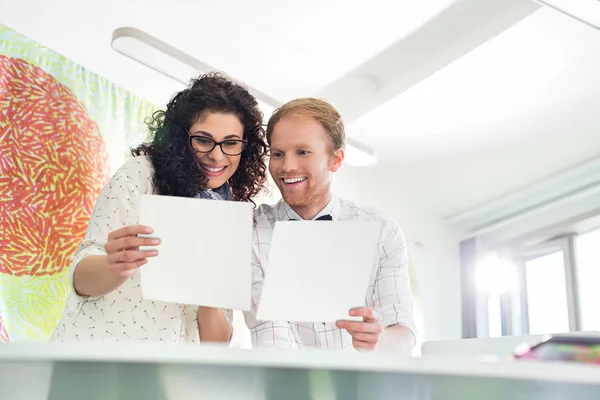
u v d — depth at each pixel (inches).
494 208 210.2
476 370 30.8
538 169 192.7
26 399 37.3
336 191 195.0
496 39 147.3
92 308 65.1
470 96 167.2
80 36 146.7
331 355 30.9
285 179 77.7
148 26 146.3
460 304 213.6
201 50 153.4
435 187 206.5
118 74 153.8
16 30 143.3
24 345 29.6
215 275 56.0
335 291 54.7
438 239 216.5
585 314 189.0
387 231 81.2
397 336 74.2
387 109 174.2
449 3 135.6
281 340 73.4
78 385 34.6
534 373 30.8
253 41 151.0
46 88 138.6
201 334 71.1
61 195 132.0
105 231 66.0
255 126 77.5
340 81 150.9
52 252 127.3
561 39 146.7
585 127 174.6
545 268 203.9
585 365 31.2
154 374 32.6
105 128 145.4
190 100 73.4
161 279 56.2
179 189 70.6
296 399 37.2
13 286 120.9
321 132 77.9
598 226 189.9
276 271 54.9
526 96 165.9
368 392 35.6
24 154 130.4
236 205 56.3
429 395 35.8
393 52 143.3
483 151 188.2
